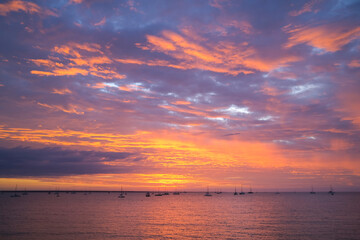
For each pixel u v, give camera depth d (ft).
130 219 233.96
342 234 155.53
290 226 188.03
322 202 530.27
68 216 252.83
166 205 449.89
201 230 173.68
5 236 147.43
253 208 371.15
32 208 354.95
